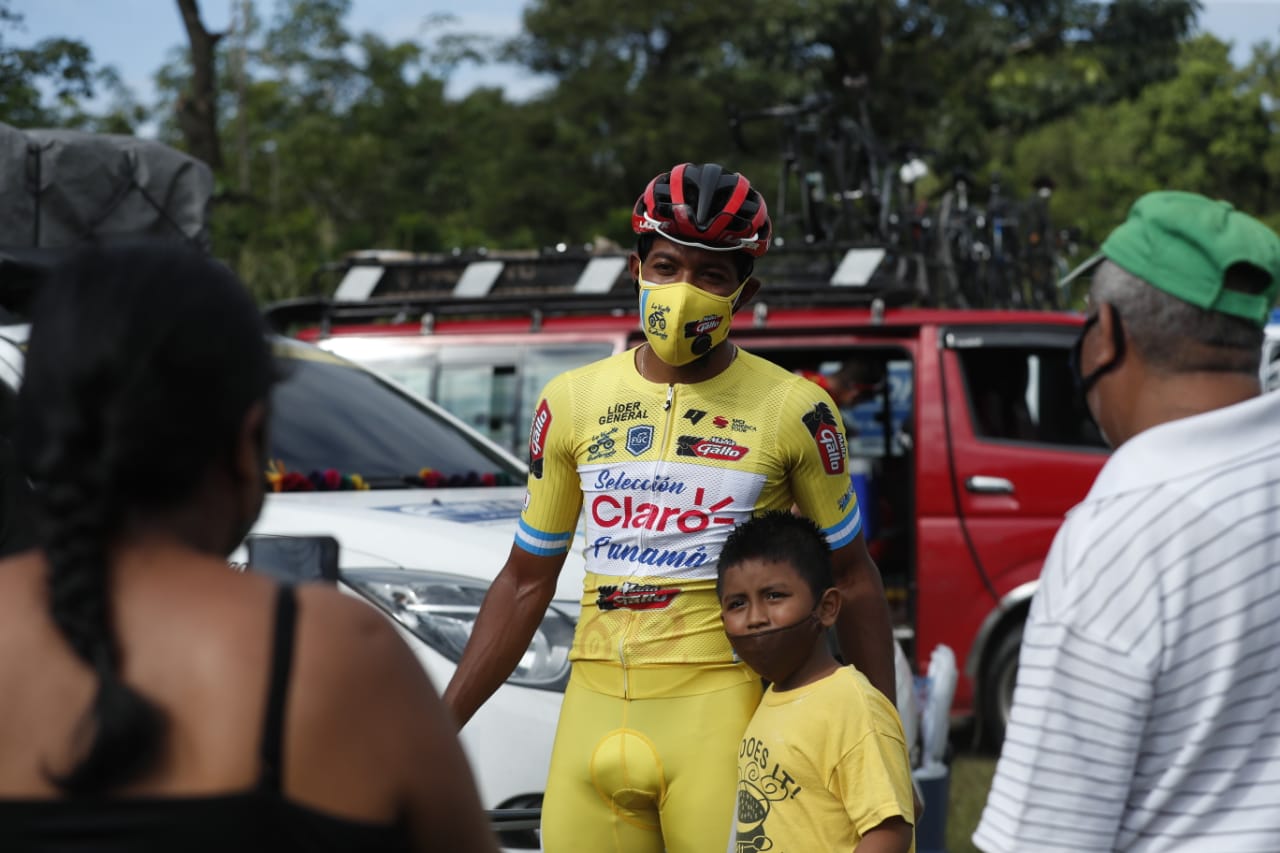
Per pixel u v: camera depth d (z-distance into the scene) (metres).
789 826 2.51
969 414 6.80
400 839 1.31
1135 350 1.68
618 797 2.69
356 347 7.96
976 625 6.68
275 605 1.30
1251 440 1.58
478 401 7.70
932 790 4.34
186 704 1.24
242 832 1.20
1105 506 1.58
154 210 5.39
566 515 2.86
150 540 1.31
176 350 1.28
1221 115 38.75
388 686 1.31
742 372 2.77
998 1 24.98
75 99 11.46
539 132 34.56
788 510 2.78
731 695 2.66
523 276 8.23
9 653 1.27
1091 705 1.54
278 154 31.98
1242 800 1.53
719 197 2.66
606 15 33.97
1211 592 1.53
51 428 1.27
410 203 33.28
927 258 10.20
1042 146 38.88
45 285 1.33
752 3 25.97
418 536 3.78
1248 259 1.61
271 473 4.24
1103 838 1.54
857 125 11.12
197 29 16.19
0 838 1.21
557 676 3.53
